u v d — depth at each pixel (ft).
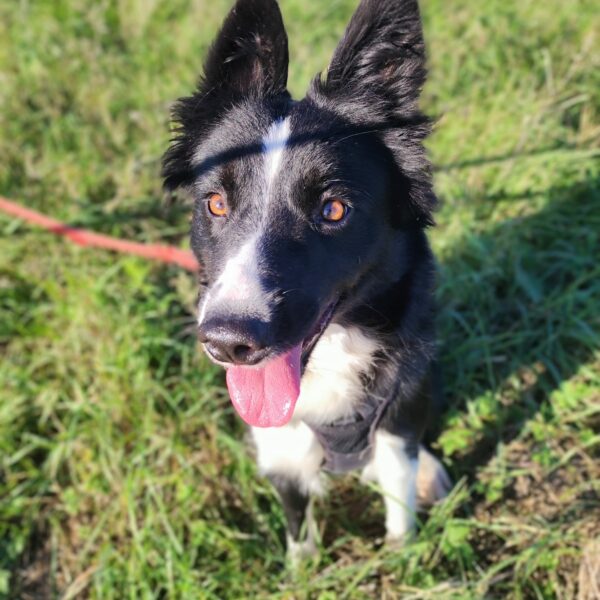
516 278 1.68
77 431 1.56
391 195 1.10
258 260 0.96
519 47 2.22
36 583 1.43
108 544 1.39
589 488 1.35
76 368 1.67
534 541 1.29
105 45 2.73
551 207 1.79
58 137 2.33
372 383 1.16
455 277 1.71
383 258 1.10
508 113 2.04
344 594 1.26
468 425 1.52
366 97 1.09
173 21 2.80
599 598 1.20
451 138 2.04
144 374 1.60
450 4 2.47
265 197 1.02
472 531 1.35
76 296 1.78
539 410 1.50
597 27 2.23
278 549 1.40
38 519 1.49
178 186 1.21
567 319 1.58
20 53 2.66
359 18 1.06
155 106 2.38
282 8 2.67
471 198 1.86
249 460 1.48
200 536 1.37
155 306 1.76
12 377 1.65
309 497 1.33
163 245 1.99
